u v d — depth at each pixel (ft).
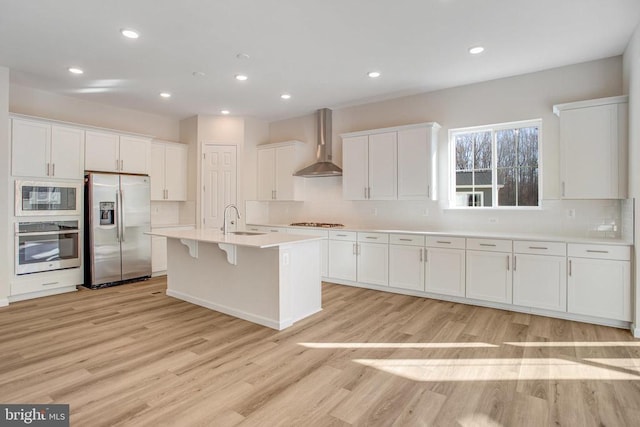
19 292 13.52
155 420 6.17
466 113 14.90
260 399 6.86
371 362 8.46
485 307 12.96
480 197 15.02
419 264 14.33
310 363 8.40
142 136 17.65
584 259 11.06
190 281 13.65
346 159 17.26
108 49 11.41
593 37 10.60
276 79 14.21
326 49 11.48
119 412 6.40
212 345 9.46
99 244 15.69
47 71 13.26
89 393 7.03
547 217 13.25
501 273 12.51
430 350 9.16
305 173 18.06
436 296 14.14
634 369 8.05
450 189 15.49
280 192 19.77
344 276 16.52
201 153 19.72
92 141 15.79
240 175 19.94
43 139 14.23
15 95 14.70
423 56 12.01
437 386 7.35
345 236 16.47
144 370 8.02
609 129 11.12
